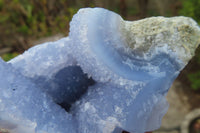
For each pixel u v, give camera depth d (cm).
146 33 13
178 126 34
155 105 13
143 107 13
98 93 13
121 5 41
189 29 13
